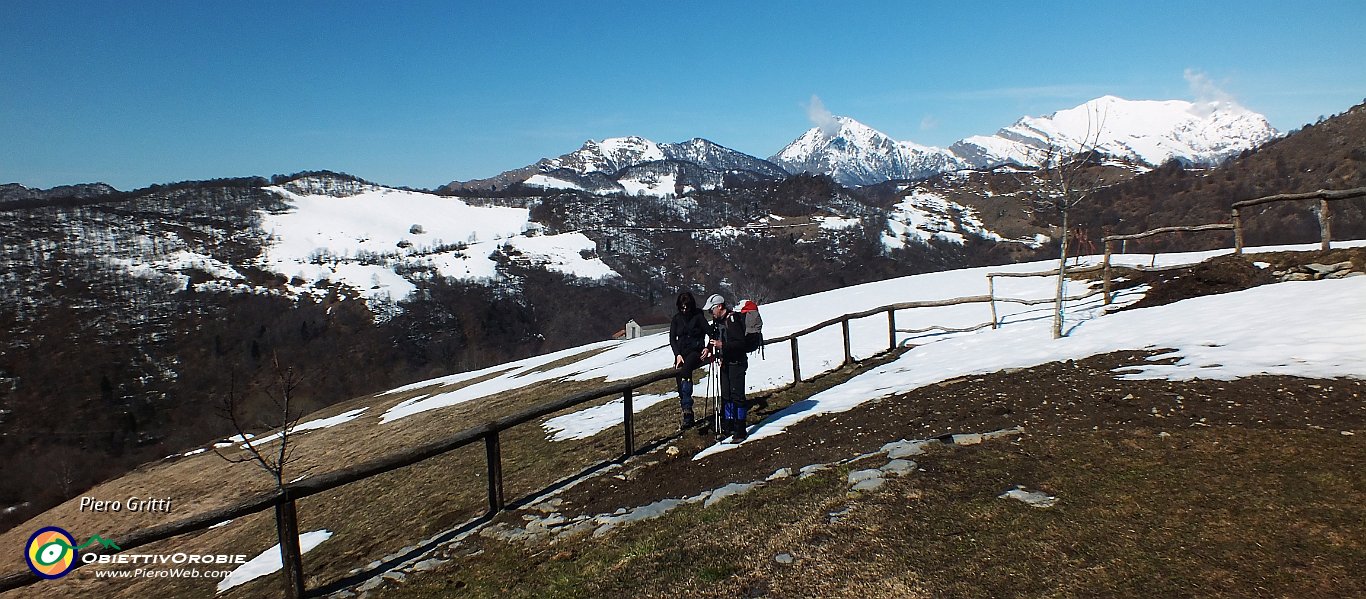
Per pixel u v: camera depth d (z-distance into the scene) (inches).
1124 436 228.2
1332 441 198.7
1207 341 348.5
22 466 2039.9
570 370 945.5
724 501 227.9
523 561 215.2
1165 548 153.7
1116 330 444.1
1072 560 153.8
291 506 221.9
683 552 192.4
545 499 286.0
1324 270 483.8
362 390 3329.2
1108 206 3371.1
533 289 6082.7
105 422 2896.2
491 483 284.4
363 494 441.1
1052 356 393.1
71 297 5196.9
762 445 308.5
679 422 412.5
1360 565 136.9
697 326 348.8
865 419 317.1
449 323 4894.2
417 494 404.2
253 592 302.4
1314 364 271.9
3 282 5369.1
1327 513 158.9
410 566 231.3
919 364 472.7
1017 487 197.0
